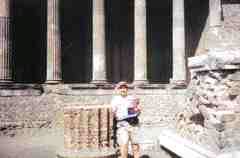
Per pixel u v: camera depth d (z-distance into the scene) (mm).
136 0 30828
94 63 29750
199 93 9375
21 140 19312
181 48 31594
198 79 9570
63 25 39125
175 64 31500
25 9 38062
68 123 10383
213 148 8102
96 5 30125
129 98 10117
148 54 41938
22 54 38000
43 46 38156
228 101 8398
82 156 9961
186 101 10820
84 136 10258
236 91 8422
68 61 39219
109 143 10492
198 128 9477
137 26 30672
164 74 42250
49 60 28562
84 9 39688
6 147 16359
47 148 15680
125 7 40719
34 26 38344
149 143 12133
